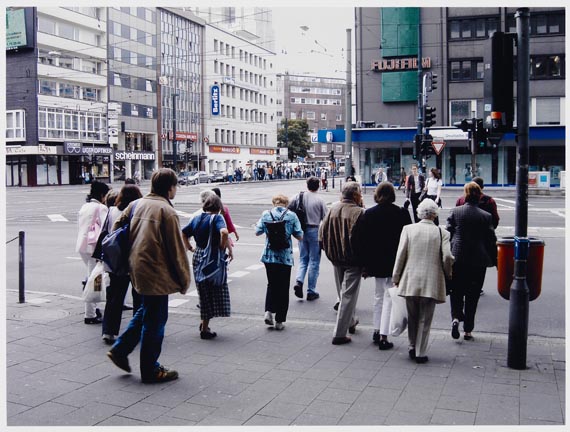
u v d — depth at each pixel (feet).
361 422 15.38
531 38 143.54
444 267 20.49
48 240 56.85
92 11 213.46
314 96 455.22
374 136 143.02
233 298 31.71
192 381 18.57
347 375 19.08
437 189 56.49
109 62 218.59
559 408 16.19
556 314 27.37
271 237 24.72
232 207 98.37
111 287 22.75
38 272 39.86
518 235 19.75
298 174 281.54
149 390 17.79
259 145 328.90
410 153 147.54
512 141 139.95
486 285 34.78
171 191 19.17
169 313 28.25
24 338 23.38
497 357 21.02
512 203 98.78
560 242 50.70
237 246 51.31
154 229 18.19
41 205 106.11
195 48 272.72
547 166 141.59
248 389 17.85
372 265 22.31
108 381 18.58
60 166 204.64
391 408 16.29
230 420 15.58
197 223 23.65
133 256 18.16
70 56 204.44
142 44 236.84
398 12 150.71
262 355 21.33
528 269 19.85
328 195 124.77
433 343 22.95
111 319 22.59
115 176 225.35
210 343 22.90
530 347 22.16
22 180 195.52
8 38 190.19
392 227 22.36
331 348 22.25
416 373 19.26
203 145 278.26
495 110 20.02
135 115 233.76
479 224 23.18
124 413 16.07
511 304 19.74
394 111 153.58
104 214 26.55
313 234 31.07
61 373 19.33
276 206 25.36
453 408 16.24
